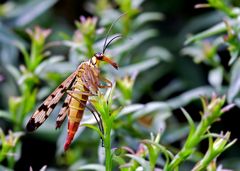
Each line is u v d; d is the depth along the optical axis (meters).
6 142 0.22
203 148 0.27
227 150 0.27
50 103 0.21
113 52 0.24
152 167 0.20
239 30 0.22
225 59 0.28
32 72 0.24
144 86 0.27
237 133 0.28
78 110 0.20
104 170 0.21
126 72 0.24
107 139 0.20
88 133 0.26
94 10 0.28
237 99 0.23
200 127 0.20
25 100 0.24
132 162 0.20
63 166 0.28
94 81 0.20
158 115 0.24
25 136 0.28
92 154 0.26
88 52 0.23
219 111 0.20
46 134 0.27
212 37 0.27
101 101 0.20
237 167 0.26
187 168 0.26
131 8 0.25
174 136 0.25
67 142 0.20
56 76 0.24
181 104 0.25
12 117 0.24
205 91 0.25
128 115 0.23
